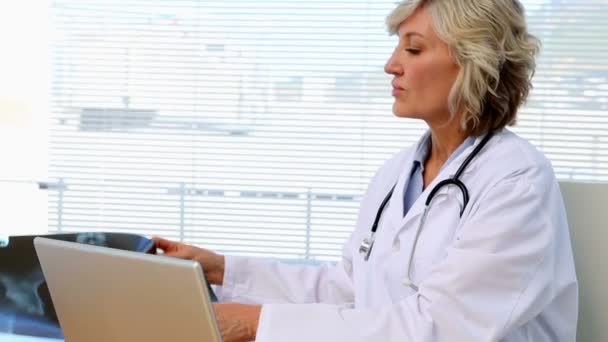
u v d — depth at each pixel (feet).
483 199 4.12
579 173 7.75
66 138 8.24
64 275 3.45
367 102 7.97
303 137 8.06
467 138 4.64
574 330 4.38
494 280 3.83
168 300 2.99
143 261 3.02
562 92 7.73
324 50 7.98
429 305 3.86
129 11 8.16
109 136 8.23
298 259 8.14
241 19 8.05
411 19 4.51
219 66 8.11
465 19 4.27
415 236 4.47
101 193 8.24
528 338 4.20
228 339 3.90
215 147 8.15
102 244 4.70
